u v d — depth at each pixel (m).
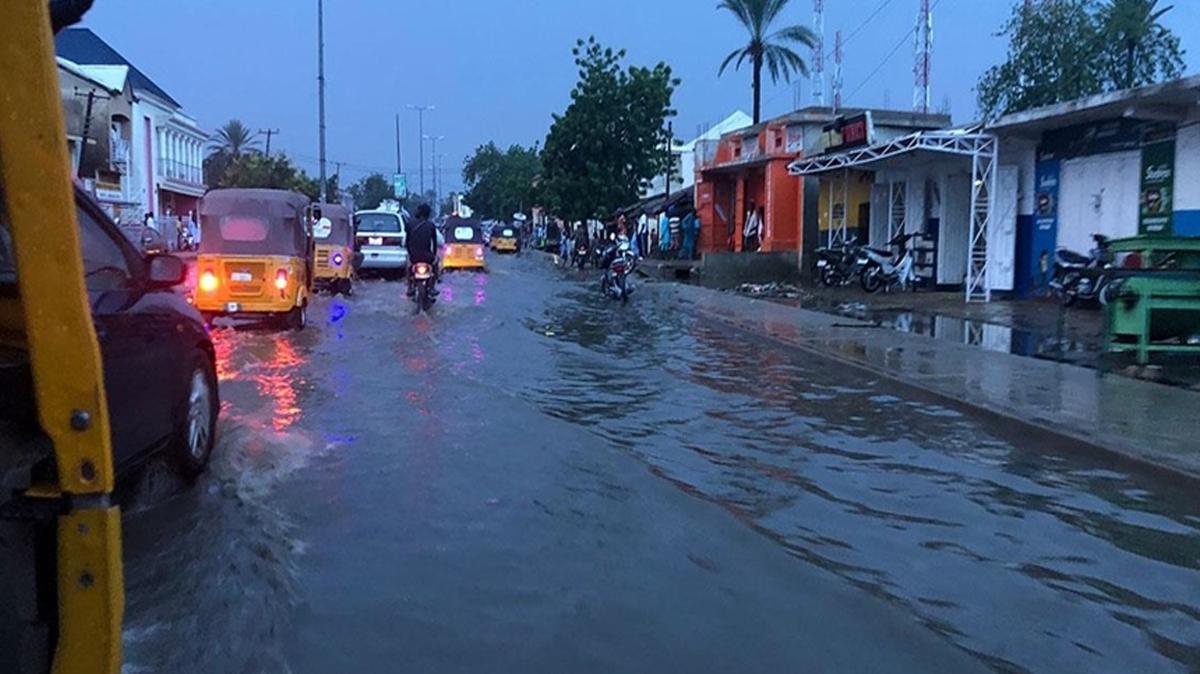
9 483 2.76
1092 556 5.60
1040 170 19.59
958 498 6.68
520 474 6.95
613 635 4.40
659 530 5.84
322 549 5.39
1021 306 18.92
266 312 14.98
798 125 30.69
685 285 27.53
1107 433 8.09
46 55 2.62
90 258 5.54
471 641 4.30
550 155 42.91
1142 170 16.70
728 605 4.76
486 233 66.31
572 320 17.98
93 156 37.56
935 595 4.99
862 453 7.88
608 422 8.91
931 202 24.66
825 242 30.12
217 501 6.19
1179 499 6.70
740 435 8.47
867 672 4.09
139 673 3.90
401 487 6.57
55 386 2.73
